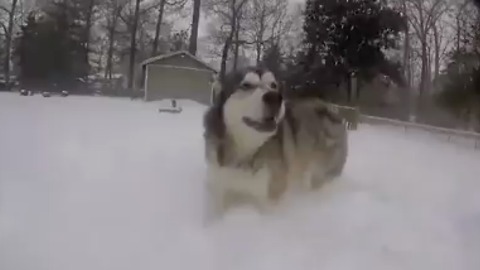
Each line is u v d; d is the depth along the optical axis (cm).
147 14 5712
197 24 4309
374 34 3127
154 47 5375
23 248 429
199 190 660
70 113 1914
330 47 3162
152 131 1368
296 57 3353
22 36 5050
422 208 618
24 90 3775
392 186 751
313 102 697
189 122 1741
